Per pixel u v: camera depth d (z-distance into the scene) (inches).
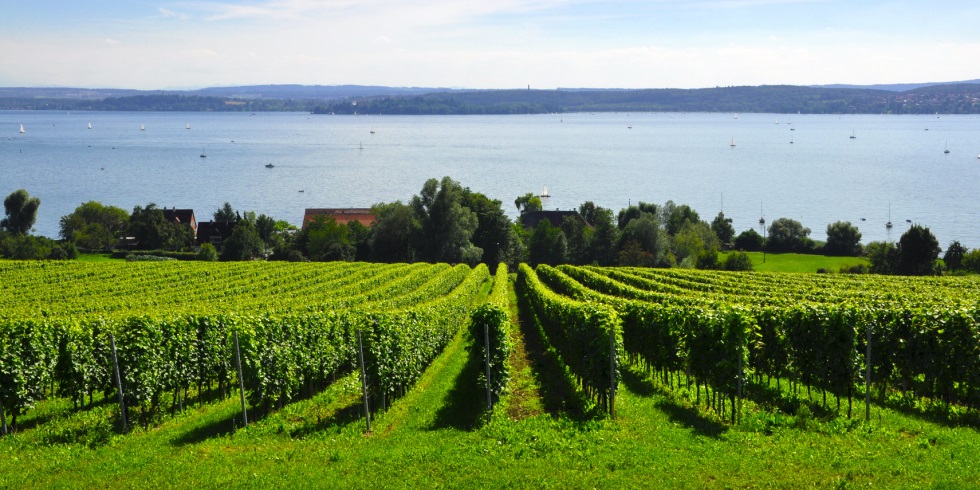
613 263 4055.1
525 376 1133.1
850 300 1498.5
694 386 991.6
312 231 4313.5
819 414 782.5
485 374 924.6
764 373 959.0
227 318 1068.5
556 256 4092.0
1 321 992.2
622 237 4190.5
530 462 639.8
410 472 630.5
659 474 595.8
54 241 4424.2
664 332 997.8
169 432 838.5
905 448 628.7
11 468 681.0
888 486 543.8
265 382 919.7
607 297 1488.7
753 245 4667.8
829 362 788.6
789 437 684.7
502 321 937.5
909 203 7549.2
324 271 2719.0
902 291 1914.4
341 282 2351.1
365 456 681.0
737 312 775.7
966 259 3361.2
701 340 824.9
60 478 644.7
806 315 824.9
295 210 7755.9
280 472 645.9
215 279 2439.7
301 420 899.4
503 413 866.8
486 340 863.7
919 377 898.7
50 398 1026.1
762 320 924.0
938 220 6382.9
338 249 4052.7
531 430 755.4
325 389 1127.0
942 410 784.3
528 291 2165.4
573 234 4293.8
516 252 4330.7
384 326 949.8
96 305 1612.9
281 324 1001.5
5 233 4503.0
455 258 4001.0
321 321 1083.9
